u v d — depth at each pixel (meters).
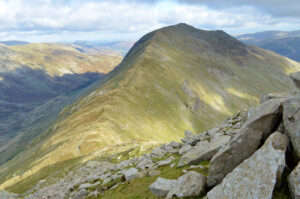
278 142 9.94
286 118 10.59
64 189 29.48
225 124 25.78
